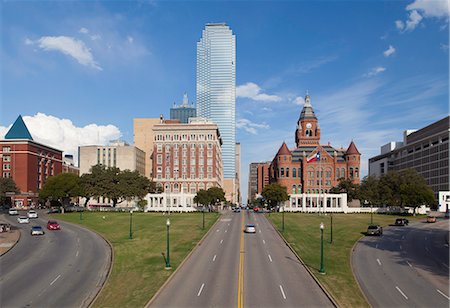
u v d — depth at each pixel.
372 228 68.31
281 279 37.34
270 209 136.38
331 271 40.97
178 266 42.88
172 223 83.94
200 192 122.19
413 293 34.03
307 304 30.22
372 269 42.53
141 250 53.34
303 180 168.25
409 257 49.22
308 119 186.50
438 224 88.50
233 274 39.16
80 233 72.81
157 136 167.25
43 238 66.75
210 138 165.12
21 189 146.00
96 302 32.03
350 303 30.86
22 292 35.53
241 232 71.06
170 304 30.22
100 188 125.38
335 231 72.62
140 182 129.25
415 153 189.38
